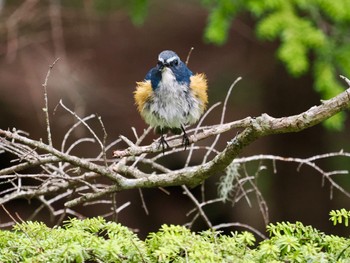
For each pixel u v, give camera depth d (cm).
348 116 1505
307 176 1595
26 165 641
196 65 1709
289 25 995
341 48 1009
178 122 788
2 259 462
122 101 1636
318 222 1576
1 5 1578
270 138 1622
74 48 1733
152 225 1638
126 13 1625
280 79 1636
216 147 1479
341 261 449
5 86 1575
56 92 1549
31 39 1592
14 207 1519
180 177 638
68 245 455
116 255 454
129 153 629
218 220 1565
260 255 458
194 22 1852
